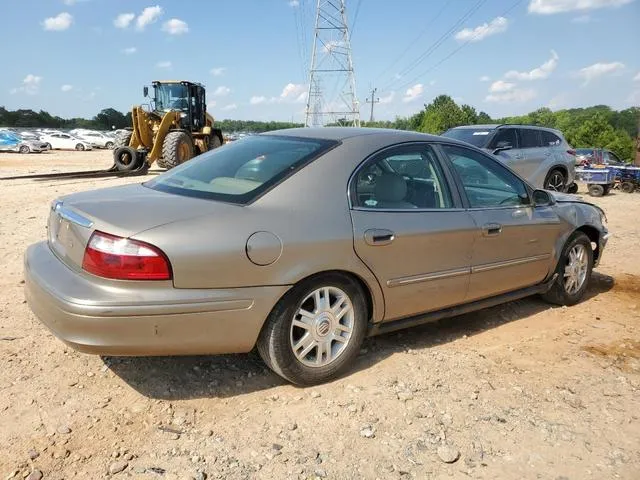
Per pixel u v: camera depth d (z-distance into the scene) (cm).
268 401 336
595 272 666
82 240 308
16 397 328
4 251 650
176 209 319
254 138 427
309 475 270
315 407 330
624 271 674
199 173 386
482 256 430
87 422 307
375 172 381
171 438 296
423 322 412
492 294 453
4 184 1409
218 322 309
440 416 325
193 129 2250
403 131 425
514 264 459
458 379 371
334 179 359
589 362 408
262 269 316
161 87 2183
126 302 289
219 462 277
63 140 4497
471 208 426
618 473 280
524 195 477
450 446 297
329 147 374
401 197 389
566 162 1252
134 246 292
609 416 333
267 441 296
